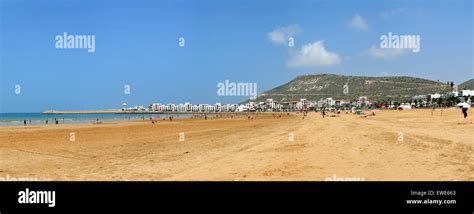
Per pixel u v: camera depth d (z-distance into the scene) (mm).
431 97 193750
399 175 12094
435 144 19562
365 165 14062
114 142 30625
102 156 20859
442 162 14125
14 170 15766
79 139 34469
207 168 14602
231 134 38750
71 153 22484
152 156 20266
